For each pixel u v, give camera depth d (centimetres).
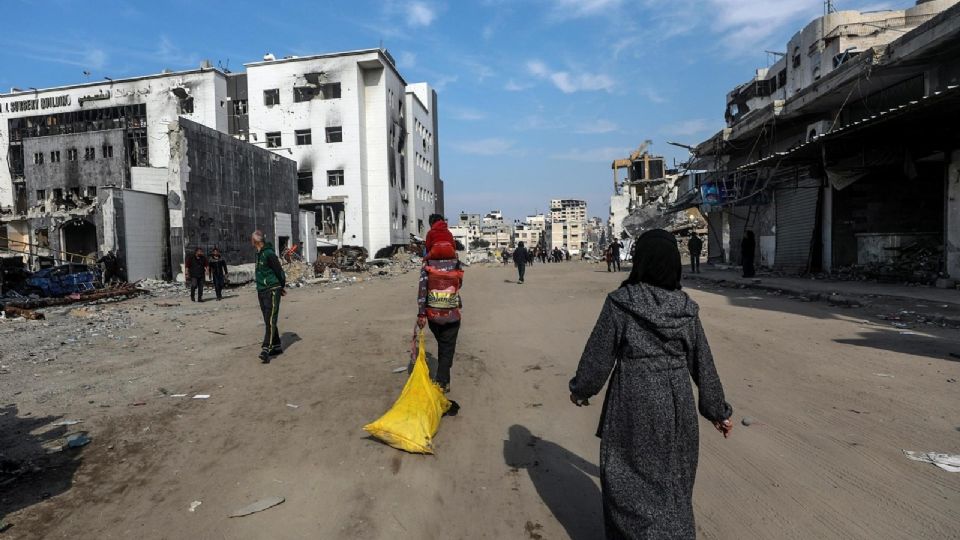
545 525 317
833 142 1507
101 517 327
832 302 1195
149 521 322
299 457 417
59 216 3133
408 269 4216
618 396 255
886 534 294
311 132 5141
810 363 665
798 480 362
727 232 2902
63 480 379
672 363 250
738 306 1208
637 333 251
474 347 840
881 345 747
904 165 1495
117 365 744
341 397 575
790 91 3709
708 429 462
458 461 408
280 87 5178
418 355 493
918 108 1102
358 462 407
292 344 891
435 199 7694
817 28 3338
